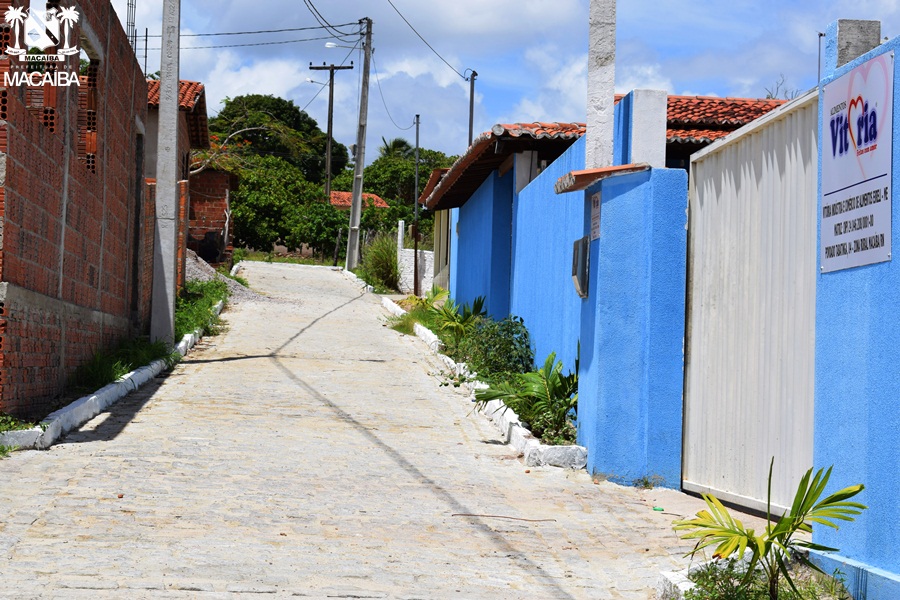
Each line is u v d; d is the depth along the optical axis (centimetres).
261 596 508
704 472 796
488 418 1155
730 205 753
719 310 771
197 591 509
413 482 818
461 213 2192
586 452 900
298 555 590
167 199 1589
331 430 1041
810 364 626
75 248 1111
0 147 827
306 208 5256
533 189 1366
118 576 526
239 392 1266
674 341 836
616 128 990
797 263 644
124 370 1270
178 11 1586
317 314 2312
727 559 527
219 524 650
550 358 1034
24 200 888
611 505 768
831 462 559
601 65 952
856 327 536
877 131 522
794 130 649
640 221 844
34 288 936
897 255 498
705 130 1537
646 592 556
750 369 712
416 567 582
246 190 5294
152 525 637
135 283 1579
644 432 836
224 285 2480
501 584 559
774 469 673
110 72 1284
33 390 948
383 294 3066
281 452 910
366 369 1536
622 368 848
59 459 820
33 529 611
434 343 1780
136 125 1527
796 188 646
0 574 519
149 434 960
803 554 550
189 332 1747
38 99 1002
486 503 758
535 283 1335
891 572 489
